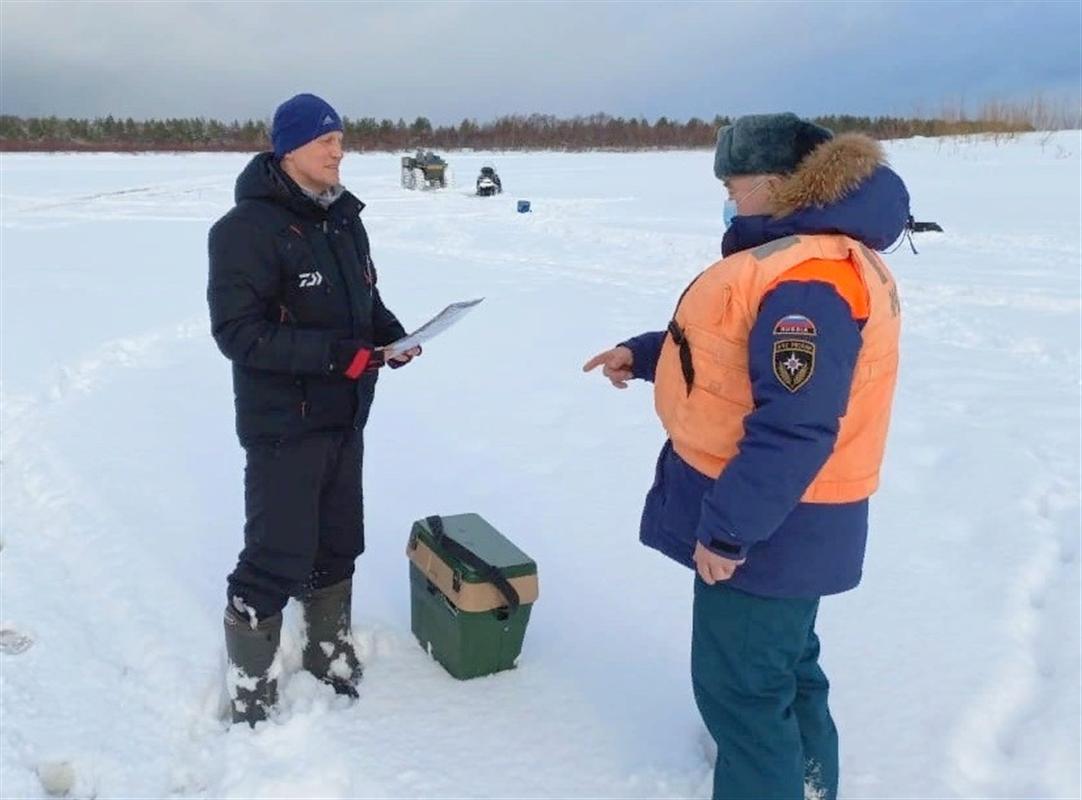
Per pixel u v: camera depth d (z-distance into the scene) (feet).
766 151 6.85
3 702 9.53
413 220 56.75
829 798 8.04
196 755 8.92
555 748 8.99
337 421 9.00
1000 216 49.44
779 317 6.31
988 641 10.72
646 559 12.80
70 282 34.32
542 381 21.67
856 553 7.12
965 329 26.66
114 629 11.05
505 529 13.76
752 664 7.17
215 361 23.81
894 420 18.88
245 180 8.46
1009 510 14.19
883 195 6.63
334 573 9.69
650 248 44.27
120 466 16.17
